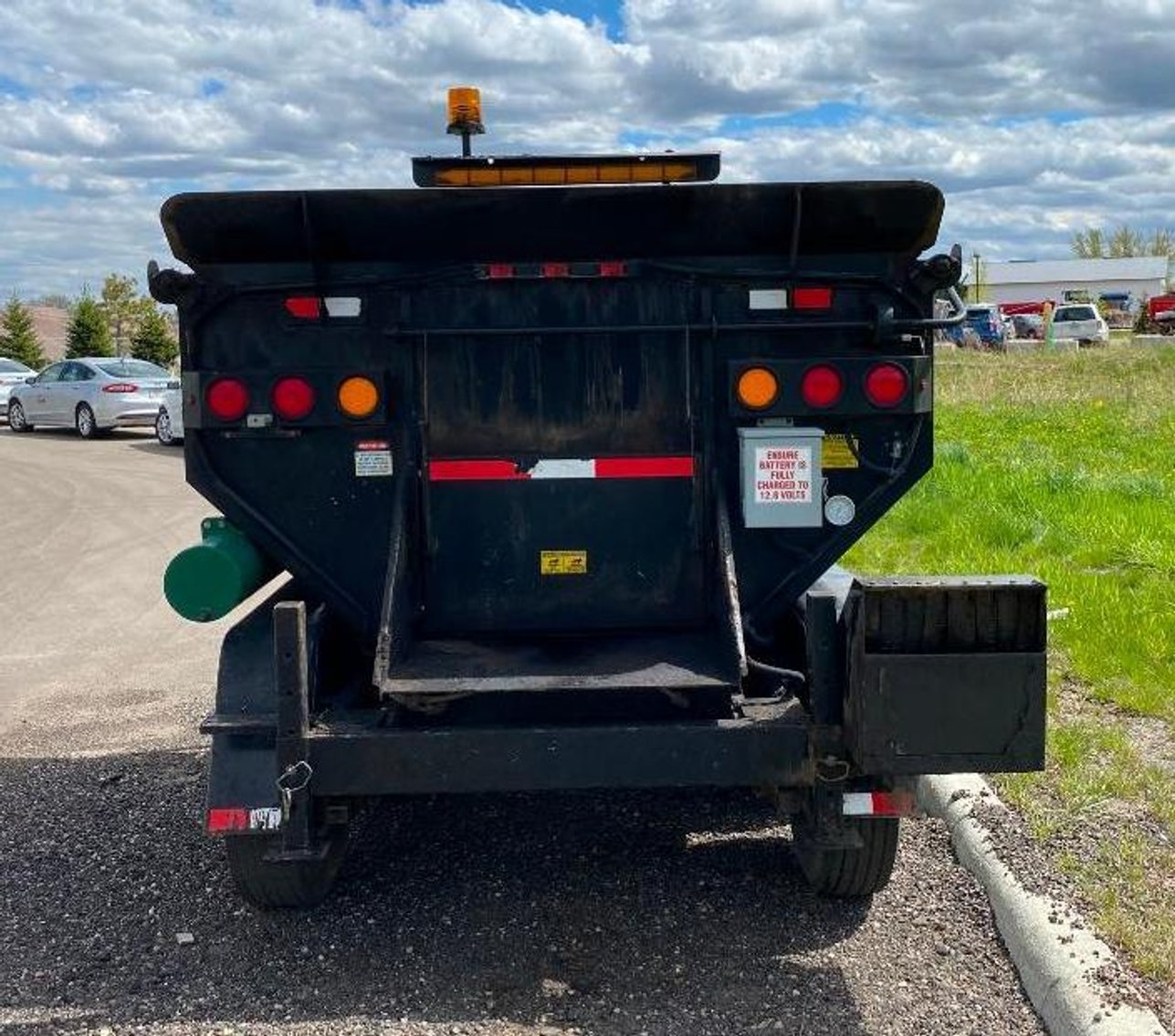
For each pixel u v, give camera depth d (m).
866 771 3.37
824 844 3.63
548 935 4.04
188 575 3.85
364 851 4.74
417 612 4.00
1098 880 4.12
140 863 4.64
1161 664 6.36
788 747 3.54
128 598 9.73
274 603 4.20
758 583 4.03
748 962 3.84
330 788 3.54
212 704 6.83
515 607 4.02
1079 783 4.93
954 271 3.85
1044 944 3.66
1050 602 7.55
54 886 4.45
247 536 4.01
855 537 4.00
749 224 3.80
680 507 4.00
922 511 11.04
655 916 4.16
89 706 6.84
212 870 4.57
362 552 4.00
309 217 3.72
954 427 20.16
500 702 3.77
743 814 5.05
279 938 4.04
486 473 3.97
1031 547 9.53
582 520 4.00
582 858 4.64
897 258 3.93
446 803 5.22
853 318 3.96
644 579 4.02
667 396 3.97
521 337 3.93
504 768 3.52
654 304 3.94
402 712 3.76
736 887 4.37
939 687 3.34
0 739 6.23
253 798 3.81
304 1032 3.48
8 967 3.87
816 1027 3.47
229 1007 3.62
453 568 4.00
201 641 8.36
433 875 4.51
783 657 4.19
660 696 3.79
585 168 4.33
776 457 3.88
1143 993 3.43
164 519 13.54
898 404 3.89
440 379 3.94
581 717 3.78
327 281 3.88
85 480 17.09
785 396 3.88
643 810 5.12
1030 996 3.60
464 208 3.72
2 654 8.09
